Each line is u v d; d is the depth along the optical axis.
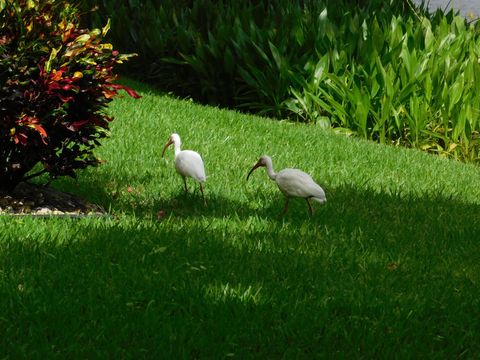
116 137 14.52
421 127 17.89
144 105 17.62
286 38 19.44
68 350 6.34
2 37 9.65
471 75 17.84
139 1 23.33
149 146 14.16
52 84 9.47
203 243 9.17
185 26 21.64
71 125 9.83
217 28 20.61
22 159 10.03
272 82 19.27
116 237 9.06
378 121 17.95
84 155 10.66
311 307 7.51
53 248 8.53
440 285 8.46
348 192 12.45
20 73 9.55
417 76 18.05
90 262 8.23
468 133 17.53
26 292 7.35
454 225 10.98
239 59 19.81
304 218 10.73
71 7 10.49
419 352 6.82
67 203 10.58
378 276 8.59
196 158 10.93
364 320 7.30
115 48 22.20
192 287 7.74
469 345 7.05
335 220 10.71
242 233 9.77
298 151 15.17
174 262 8.44
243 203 11.34
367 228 10.52
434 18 21.03
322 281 8.27
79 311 7.10
